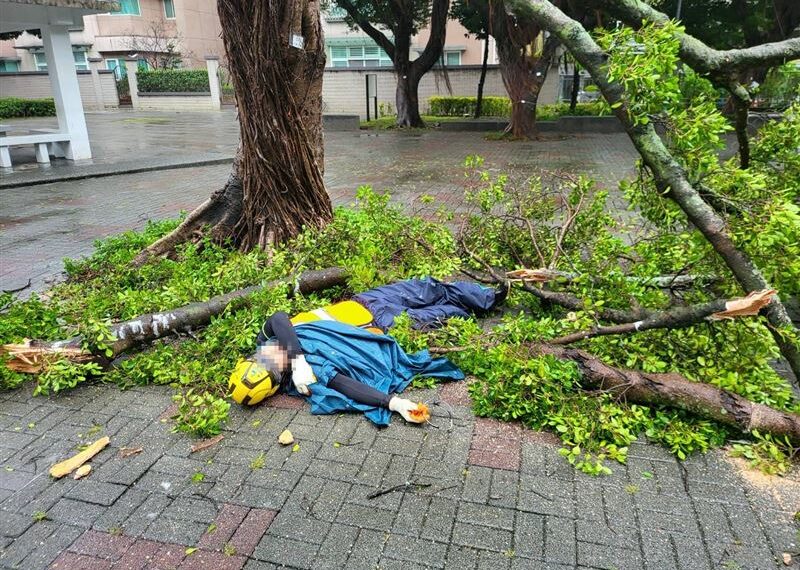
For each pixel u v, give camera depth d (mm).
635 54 2941
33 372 3729
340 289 4996
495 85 26109
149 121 24875
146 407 3496
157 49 33562
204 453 3049
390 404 3270
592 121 19781
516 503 2664
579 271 4391
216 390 3537
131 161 13781
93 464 2979
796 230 2949
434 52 21297
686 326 3330
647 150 3158
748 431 2988
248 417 3348
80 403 3551
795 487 2736
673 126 3195
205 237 5688
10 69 38062
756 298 3023
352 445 3084
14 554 2438
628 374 3254
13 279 5895
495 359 3551
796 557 2367
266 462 2967
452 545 2443
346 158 14617
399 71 22000
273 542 2471
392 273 4855
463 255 5332
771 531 2496
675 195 3182
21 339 3861
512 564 2348
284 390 3590
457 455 2992
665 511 2609
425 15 21609
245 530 2535
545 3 3168
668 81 2910
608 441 3059
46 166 13188
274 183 5582
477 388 3447
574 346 3758
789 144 3631
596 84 3197
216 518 2607
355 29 24172
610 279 3975
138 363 3801
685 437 2990
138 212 8984
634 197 3875
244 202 5754
